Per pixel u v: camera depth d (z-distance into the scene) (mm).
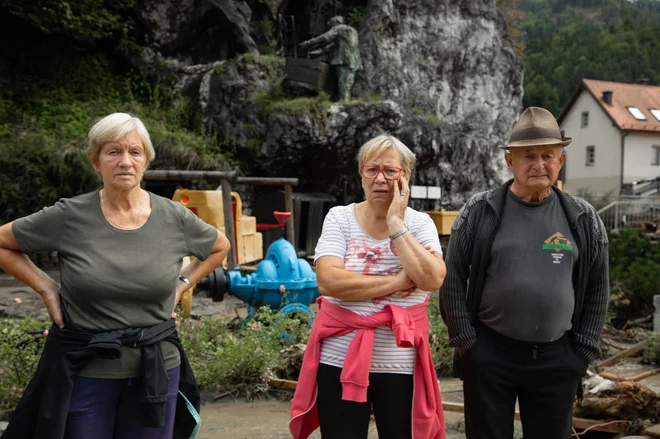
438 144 17641
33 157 13328
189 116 16312
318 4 18594
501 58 20859
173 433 2676
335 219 2764
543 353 2713
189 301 6469
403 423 2574
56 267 12305
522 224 2754
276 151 15617
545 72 61094
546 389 2748
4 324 5121
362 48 17703
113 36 16625
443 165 18531
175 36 16969
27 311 8352
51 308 2449
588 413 4066
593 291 2783
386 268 2625
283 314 6238
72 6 15375
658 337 6520
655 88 37812
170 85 16672
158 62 16781
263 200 14594
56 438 2303
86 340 2389
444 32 19438
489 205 2814
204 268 2742
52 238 2451
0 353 4793
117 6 16188
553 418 2758
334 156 16109
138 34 16891
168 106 16547
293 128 15461
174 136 14938
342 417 2564
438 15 19375
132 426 2451
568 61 63125
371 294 2547
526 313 2668
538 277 2670
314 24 18531
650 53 64562
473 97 20219
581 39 68812
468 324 2807
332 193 16781
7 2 14531
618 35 67438
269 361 5379
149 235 2510
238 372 5277
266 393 5207
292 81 16547
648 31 69625
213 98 16172
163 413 2404
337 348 2615
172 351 2539
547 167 2707
